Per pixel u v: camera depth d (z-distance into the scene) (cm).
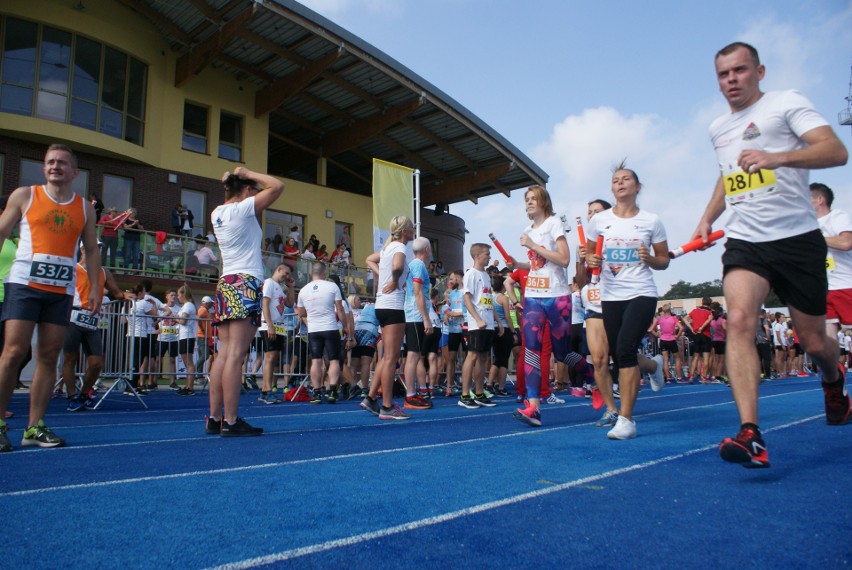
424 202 2900
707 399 859
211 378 502
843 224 496
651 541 208
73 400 754
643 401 827
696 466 338
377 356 1218
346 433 500
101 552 197
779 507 250
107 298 919
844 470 320
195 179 2031
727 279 326
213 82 2112
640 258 436
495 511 246
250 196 499
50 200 415
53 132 1677
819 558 191
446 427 540
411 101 2197
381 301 619
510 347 1052
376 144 2562
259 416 675
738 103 331
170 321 1102
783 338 1809
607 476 312
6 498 267
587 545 204
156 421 621
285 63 2050
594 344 527
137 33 1880
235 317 479
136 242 1578
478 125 2320
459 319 1067
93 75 1786
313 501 263
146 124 1914
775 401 795
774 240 317
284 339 1085
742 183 327
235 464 352
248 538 211
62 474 322
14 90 1647
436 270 2678
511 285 1088
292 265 1861
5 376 405
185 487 290
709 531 219
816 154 286
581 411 699
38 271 408
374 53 1955
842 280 499
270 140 2592
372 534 215
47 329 421
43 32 1700
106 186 1847
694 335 1467
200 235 2031
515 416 539
